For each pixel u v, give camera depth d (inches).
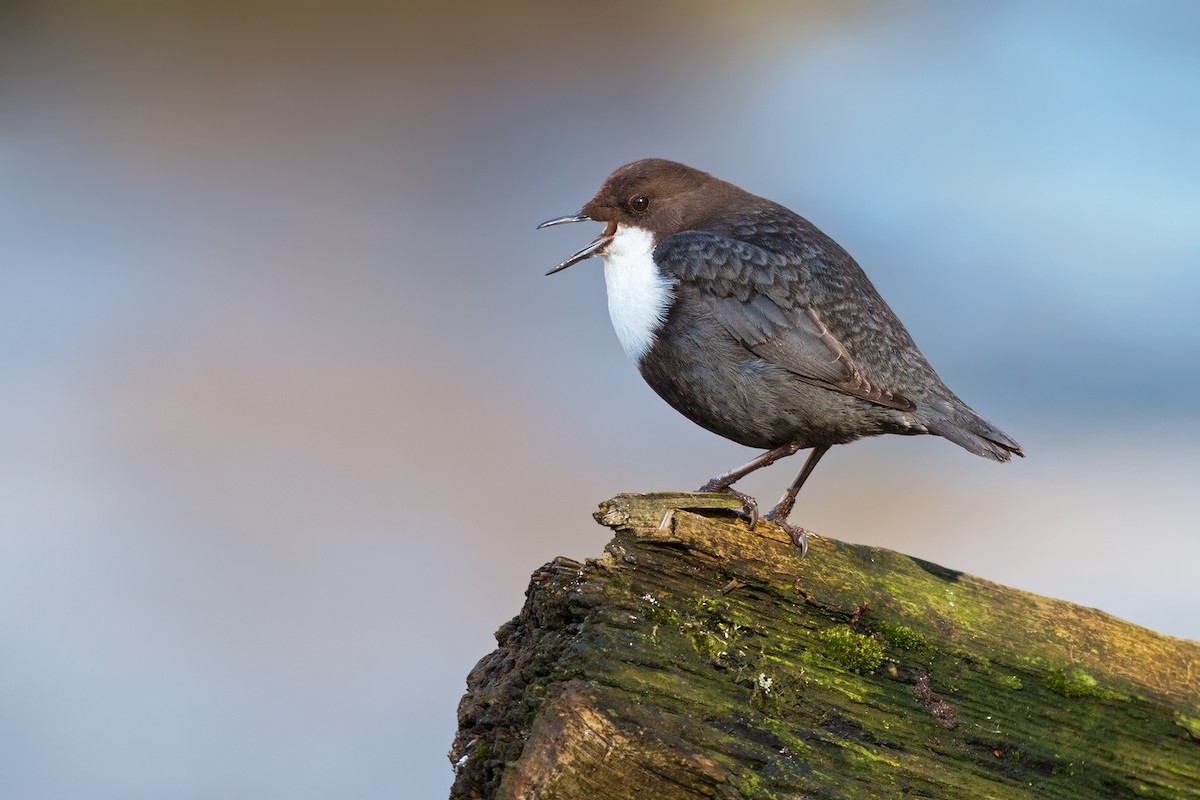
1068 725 290.5
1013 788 279.3
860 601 290.7
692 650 271.6
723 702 265.0
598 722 245.6
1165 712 293.1
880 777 267.1
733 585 285.6
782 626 286.4
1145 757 289.6
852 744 270.4
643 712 253.1
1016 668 293.0
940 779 273.0
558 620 283.7
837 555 299.0
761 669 272.8
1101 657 297.1
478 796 264.4
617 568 282.2
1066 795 282.5
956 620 296.7
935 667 290.8
